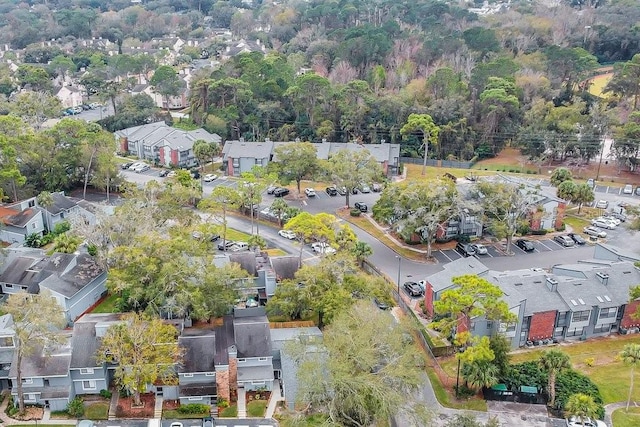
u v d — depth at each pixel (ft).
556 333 256.93
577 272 271.49
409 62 613.93
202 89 541.75
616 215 381.19
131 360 211.20
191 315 243.19
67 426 207.72
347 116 503.20
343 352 202.39
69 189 411.34
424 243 343.26
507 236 328.90
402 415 206.28
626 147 451.53
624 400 222.07
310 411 200.44
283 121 527.81
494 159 498.28
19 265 281.95
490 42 640.17
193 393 216.54
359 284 253.44
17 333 202.59
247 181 353.92
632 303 259.60
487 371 214.48
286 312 252.42
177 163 469.57
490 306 224.33
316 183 443.32
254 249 315.58
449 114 493.36
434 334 256.52
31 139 382.63
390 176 457.27
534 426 209.56
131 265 250.98
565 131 472.44
